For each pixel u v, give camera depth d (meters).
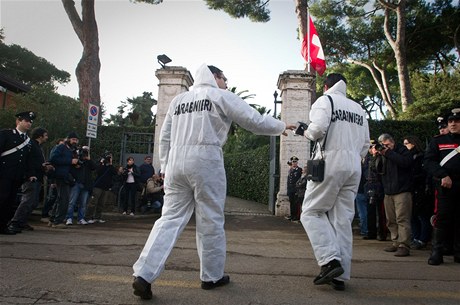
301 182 8.30
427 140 8.98
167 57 9.81
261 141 22.41
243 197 16.53
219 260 3.05
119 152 10.88
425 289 3.24
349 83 26.11
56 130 9.97
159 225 2.92
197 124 2.98
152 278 2.68
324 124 3.19
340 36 20.67
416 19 18.19
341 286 3.12
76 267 3.65
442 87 13.03
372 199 6.44
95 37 14.23
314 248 3.14
